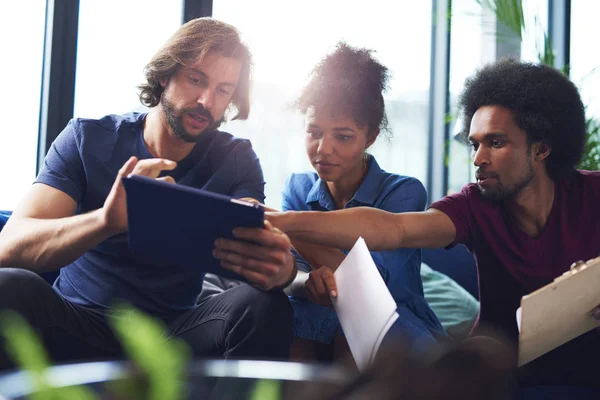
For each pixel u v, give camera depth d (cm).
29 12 229
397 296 177
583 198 152
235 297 141
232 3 274
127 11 246
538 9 334
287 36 284
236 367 62
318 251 166
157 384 39
